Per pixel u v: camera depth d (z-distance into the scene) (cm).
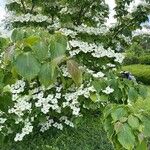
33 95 406
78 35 572
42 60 139
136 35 786
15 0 678
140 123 131
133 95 220
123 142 127
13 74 157
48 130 489
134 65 2278
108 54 470
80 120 454
